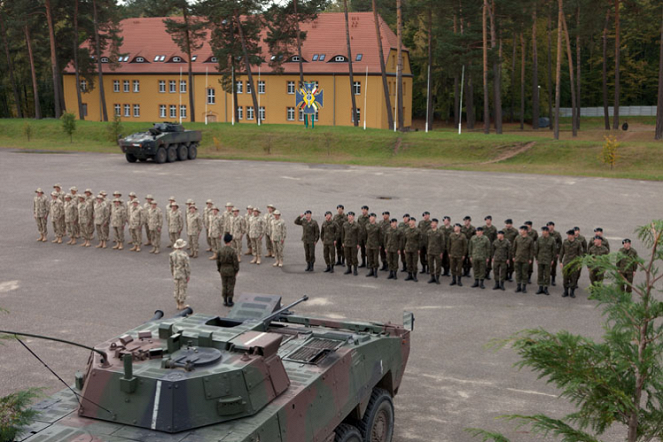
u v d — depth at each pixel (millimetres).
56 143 57469
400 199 30516
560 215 26797
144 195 30781
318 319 9375
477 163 47125
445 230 18891
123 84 77062
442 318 14656
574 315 15016
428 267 18203
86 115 78875
